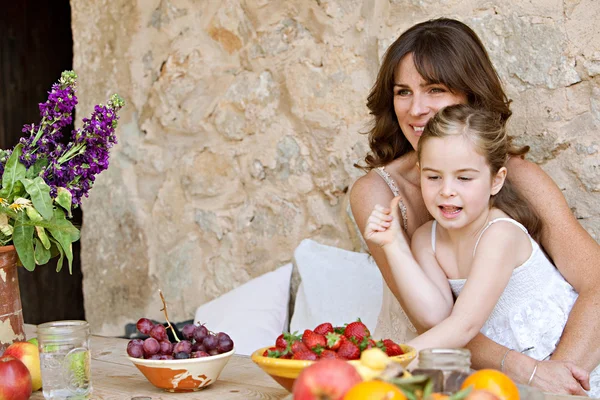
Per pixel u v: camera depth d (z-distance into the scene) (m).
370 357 1.02
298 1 2.87
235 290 2.87
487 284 1.71
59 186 1.67
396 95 2.03
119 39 3.35
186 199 3.21
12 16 4.18
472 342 1.83
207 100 3.13
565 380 1.70
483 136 1.72
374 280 2.59
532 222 1.93
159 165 3.27
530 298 1.89
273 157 2.98
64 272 4.33
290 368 1.21
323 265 2.70
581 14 2.34
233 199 3.09
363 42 2.74
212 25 3.10
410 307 1.78
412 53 1.95
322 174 2.87
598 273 1.90
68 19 4.44
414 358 1.29
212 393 1.45
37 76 4.30
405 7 2.64
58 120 1.67
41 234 1.62
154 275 3.29
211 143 3.13
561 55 2.38
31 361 1.49
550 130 2.42
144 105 3.30
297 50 2.89
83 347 1.43
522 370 1.74
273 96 2.97
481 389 0.91
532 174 2.00
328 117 2.84
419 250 1.96
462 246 1.87
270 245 3.00
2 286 1.58
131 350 1.44
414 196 2.12
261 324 2.70
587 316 1.87
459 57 1.91
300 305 2.68
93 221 3.45
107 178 3.40
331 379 0.88
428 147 1.76
